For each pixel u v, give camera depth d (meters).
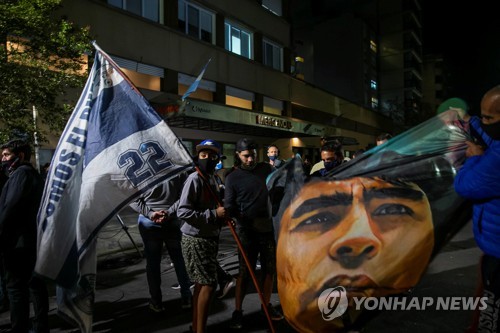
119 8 14.37
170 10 16.73
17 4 6.54
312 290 2.51
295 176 2.75
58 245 2.78
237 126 20.03
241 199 3.82
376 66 56.53
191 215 3.26
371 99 53.91
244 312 4.15
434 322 3.65
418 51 59.31
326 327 2.51
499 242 2.09
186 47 17.42
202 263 3.34
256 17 22.27
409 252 2.40
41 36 6.88
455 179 2.25
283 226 2.73
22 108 6.86
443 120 2.46
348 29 51.50
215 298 4.59
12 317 3.44
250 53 22.20
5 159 3.63
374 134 40.56
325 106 29.80
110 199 2.82
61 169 2.88
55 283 2.74
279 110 24.53
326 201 2.59
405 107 51.34
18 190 3.36
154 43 15.86
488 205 2.12
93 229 2.77
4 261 3.44
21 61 6.74
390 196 2.48
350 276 2.46
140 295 4.79
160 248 4.21
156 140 2.92
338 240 2.51
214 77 19.02
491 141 2.17
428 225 2.40
